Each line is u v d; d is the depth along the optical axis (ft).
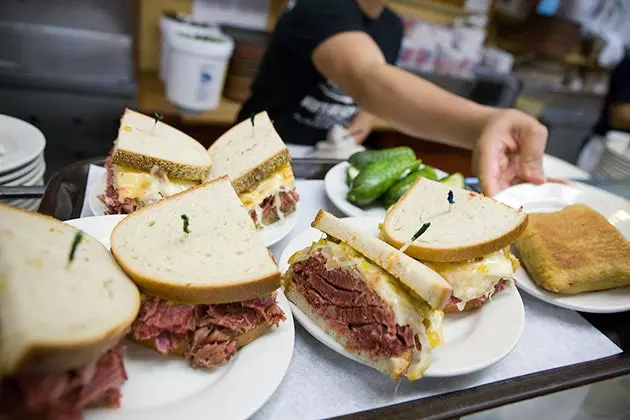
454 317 4.10
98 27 9.75
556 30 15.24
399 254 3.50
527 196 5.99
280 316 3.34
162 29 11.52
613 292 4.82
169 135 5.01
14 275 2.43
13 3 8.99
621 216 5.83
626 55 14.26
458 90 14.12
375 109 8.04
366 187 5.48
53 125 9.80
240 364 3.14
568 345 4.30
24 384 2.24
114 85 9.82
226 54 10.91
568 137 15.49
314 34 8.21
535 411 3.42
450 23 15.57
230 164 4.86
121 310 2.69
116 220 3.96
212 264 3.25
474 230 4.37
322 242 3.85
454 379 3.61
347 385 3.40
